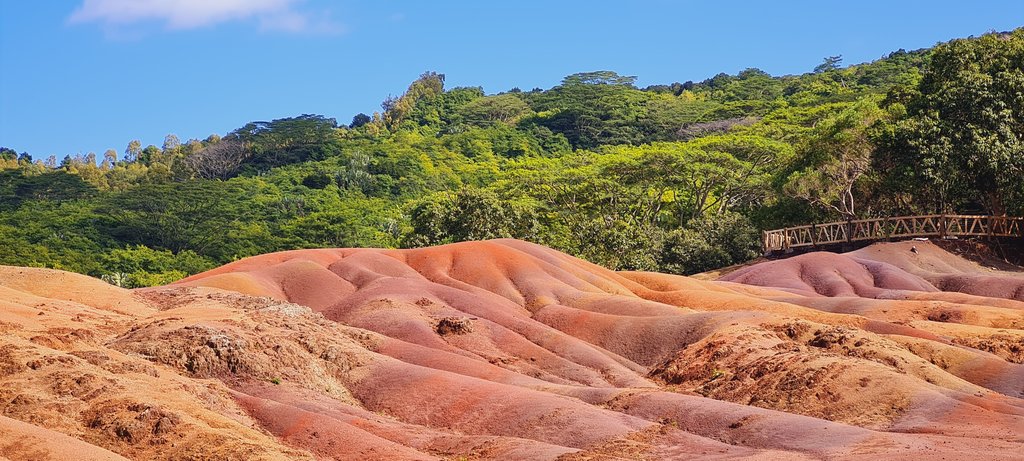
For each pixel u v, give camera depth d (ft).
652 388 135.95
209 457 88.99
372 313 173.68
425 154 555.69
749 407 114.73
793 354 135.54
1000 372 135.44
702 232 298.56
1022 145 250.57
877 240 261.03
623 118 593.83
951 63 273.33
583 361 156.97
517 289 199.82
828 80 575.38
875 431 104.78
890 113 277.85
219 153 579.89
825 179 282.97
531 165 408.67
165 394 101.65
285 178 516.73
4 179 513.86
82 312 140.46
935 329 164.14
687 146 358.43
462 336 163.02
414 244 277.85
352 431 103.76
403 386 125.70
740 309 185.98
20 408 92.73
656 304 182.91
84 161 622.13
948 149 252.42
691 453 100.37
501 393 121.29
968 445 96.78
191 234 416.46
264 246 397.60
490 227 276.41
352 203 463.83
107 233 414.21
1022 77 256.11
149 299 169.07
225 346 121.49
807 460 94.84
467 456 102.27
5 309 129.08
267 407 108.06
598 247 284.20
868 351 137.08
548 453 100.12
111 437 91.04
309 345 132.98
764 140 349.20
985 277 219.00
